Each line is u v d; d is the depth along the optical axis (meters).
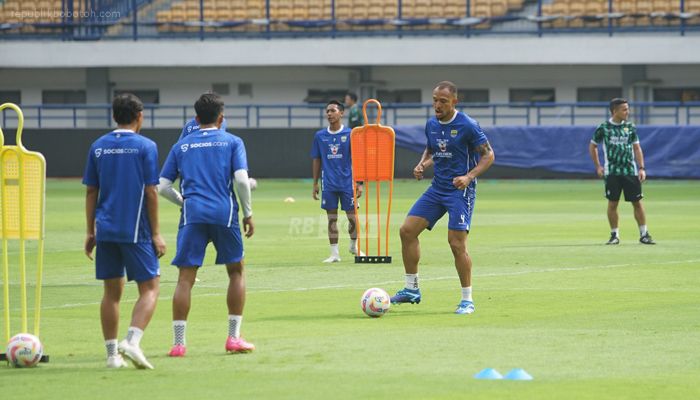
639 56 57.66
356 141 21.59
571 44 58.31
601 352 11.94
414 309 15.50
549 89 61.34
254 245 25.77
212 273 20.16
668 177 50.31
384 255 23.03
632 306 15.50
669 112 58.91
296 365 11.34
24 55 61.94
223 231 12.08
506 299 16.38
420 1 61.72
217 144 12.20
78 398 9.88
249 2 63.25
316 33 60.97
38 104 64.81
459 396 9.78
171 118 59.91
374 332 13.47
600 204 39.16
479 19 59.06
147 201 11.46
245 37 62.03
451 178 15.31
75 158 58.12
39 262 11.75
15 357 11.42
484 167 15.14
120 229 11.33
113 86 64.38
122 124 11.63
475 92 62.38
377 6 62.28
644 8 59.34
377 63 60.03
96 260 11.52
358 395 9.86
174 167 12.34
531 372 10.86
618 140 24.88
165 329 14.05
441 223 31.91
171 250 24.64
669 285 17.88
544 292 17.14
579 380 10.45
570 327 13.70
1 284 18.97
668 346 12.28
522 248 24.41
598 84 60.78
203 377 10.75
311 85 63.34
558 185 50.72
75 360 11.91
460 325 13.97
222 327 14.14
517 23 60.47
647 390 9.98
